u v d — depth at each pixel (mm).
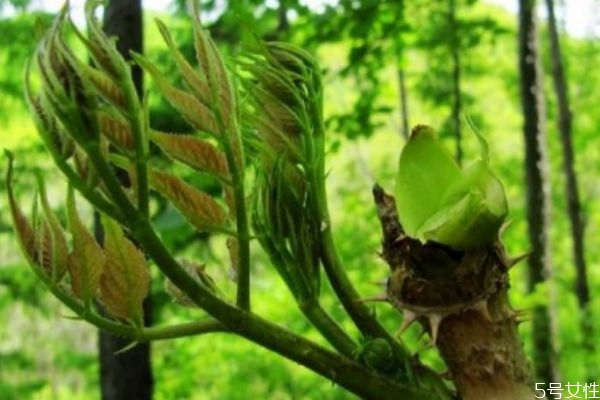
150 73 323
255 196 359
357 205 3486
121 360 1381
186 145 330
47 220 324
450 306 329
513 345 333
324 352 342
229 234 334
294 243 356
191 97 327
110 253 329
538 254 2254
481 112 4230
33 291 2955
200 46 327
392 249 333
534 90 2281
